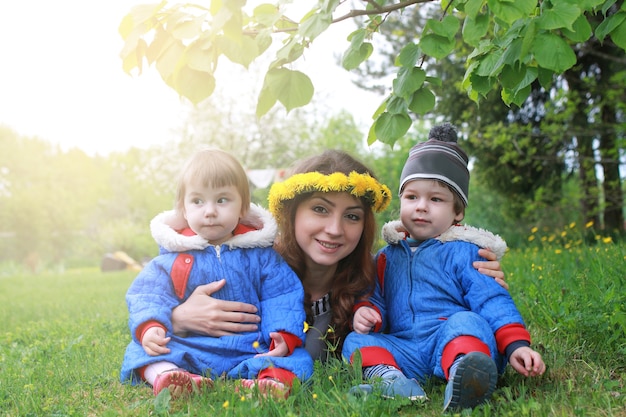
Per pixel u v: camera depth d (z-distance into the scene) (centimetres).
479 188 1355
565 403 216
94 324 498
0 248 3475
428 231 281
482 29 213
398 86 244
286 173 312
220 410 213
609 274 386
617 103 937
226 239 289
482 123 1046
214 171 275
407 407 223
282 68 221
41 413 237
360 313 269
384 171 1466
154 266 279
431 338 259
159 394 227
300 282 281
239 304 272
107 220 4394
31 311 692
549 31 198
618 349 275
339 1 206
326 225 273
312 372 255
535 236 1099
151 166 1797
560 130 984
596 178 1048
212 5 187
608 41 873
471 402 212
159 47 205
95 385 279
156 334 255
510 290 423
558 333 318
